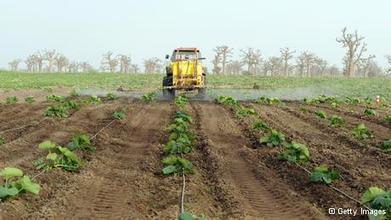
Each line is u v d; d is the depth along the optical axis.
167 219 7.67
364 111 24.50
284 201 9.10
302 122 20.45
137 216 7.93
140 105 26.09
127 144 14.72
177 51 29.91
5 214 7.48
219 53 108.56
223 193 9.49
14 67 131.25
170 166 10.66
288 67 118.94
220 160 12.24
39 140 14.94
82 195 9.02
